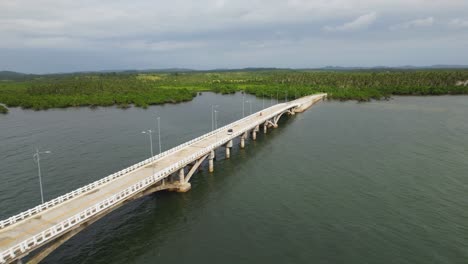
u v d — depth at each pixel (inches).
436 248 1371.8
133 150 2896.2
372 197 1863.9
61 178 2223.2
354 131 3580.2
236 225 1588.3
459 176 2153.1
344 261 1298.0
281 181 2149.4
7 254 1040.2
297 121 4333.2
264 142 3257.9
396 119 4224.9
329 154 2731.3
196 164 2177.7
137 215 1700.3
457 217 1617.9
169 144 3110.2
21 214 1322.6
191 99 6781.5
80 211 1395.2
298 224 1583.4
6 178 2219.5
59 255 1365.7
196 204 1820.9
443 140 3095.5
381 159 2556.6
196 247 1413.6
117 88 7322.8
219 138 2731.3
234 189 2028.8
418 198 1836.9
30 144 3090.6
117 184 1716.3
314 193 1939.0
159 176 1788.9
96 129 3777.1
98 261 1327.5
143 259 1338.6
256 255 1347.2
